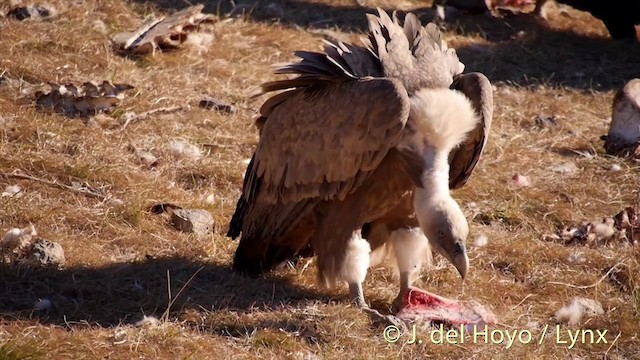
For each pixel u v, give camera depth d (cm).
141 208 1630
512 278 1584
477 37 2730
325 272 1416
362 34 2625
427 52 1429
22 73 2067
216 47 2400
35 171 1698
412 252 1440
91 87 1975
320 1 2833
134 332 1263
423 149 1333
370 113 1322
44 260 1428
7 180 1655
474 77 1409
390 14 2797
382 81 1324
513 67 2575
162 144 1873
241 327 1318
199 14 2456
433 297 1433
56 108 1945
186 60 2294
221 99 2136
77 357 1194
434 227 1311
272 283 1480
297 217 1430
